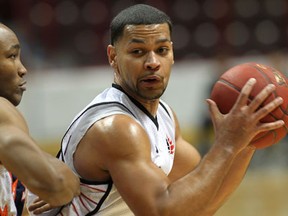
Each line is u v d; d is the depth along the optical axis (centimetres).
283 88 589
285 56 2202
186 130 2006
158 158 622
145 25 595
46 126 1941
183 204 548
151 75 595
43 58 2147
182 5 2356
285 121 588
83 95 1995
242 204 1552
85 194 610
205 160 559
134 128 588
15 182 661
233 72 605
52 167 523
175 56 2298
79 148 608
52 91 1966
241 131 553
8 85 602
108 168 586
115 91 630
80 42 2269
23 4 2245
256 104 552
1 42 594
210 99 611
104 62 2238
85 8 2302
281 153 1892
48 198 522
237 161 650
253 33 2361
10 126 528
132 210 571
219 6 2367
